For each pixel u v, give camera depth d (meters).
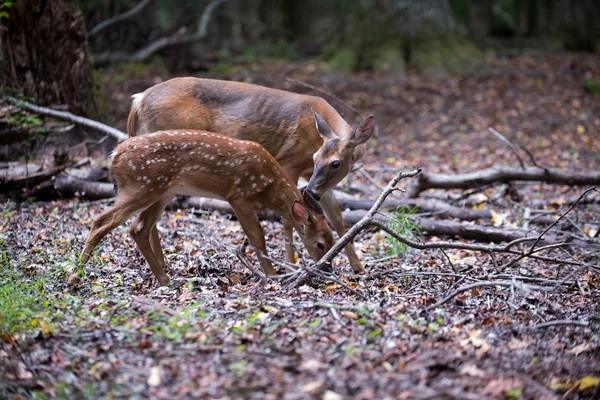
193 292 9.35
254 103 11.26
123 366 7.02
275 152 11.38
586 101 24.97
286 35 41.12
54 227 12.11
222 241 12.05
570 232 12.98
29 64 15.97
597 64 30.41
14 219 12.48
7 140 14.86
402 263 11.39
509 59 31.36
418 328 7.95
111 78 27.09
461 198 14.95
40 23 15.98
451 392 6.43
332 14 43.22
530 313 8.87
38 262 10.22
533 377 6.97
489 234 12.75
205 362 7.08
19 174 13.94
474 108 24.55
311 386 6.46
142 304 8.52
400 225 11.19
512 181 15.73
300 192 10.68
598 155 19.78
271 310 8.34
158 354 7.24
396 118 24.05
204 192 9.85
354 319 8.16
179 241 11.98
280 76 28.47
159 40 30.38
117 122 21.91
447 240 12.87
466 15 36.22
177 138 9.59
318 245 10.23
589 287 10.14
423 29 29.14
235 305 8.64
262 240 9.98
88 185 14.18
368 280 10.35
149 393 6.46
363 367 6.95
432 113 24.34
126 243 11.51
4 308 8.12
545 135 21.94
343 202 13.95
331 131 10.73
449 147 21.14
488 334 8.03
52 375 6.89
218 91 11.32
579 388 6.66
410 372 6.86
